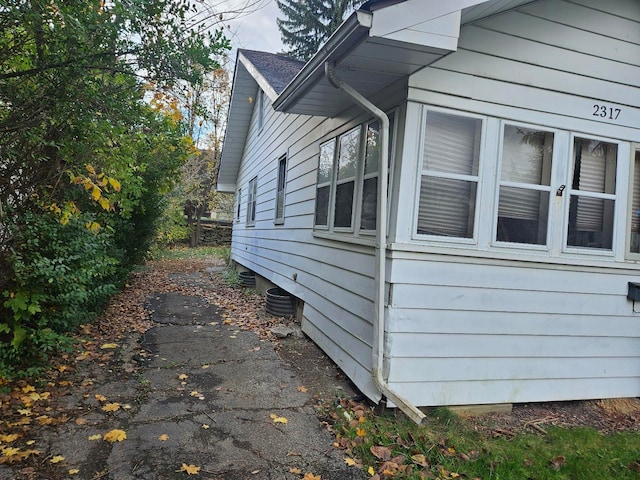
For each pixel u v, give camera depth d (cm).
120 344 476
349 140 451
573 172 382
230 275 1079
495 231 358
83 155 339
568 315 381
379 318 331
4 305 334
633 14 390
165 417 312
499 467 275
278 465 260
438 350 344
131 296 755
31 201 351
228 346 493
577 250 381
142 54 301
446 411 342
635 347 404
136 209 738
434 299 343
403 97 337
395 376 333
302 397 362
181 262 1448
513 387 366
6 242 331
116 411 316
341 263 445
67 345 387
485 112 352
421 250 338
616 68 388
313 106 454
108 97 317
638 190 409
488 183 355
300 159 653
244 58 964
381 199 334
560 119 374
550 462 288
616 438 332
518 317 366
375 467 265
